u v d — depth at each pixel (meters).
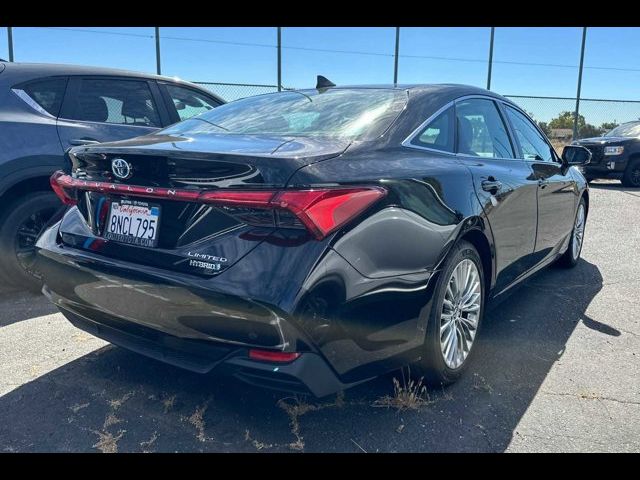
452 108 2.98
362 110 2.75
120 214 2.28
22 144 3.76
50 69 4.10
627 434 2.35
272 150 2.09
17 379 2.73
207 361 2.03
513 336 3.37
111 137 4.23
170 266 2.06
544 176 3.80
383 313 2.12
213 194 1.96
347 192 1.96
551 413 2.50
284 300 1.82
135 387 2.66
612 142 11.72
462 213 2.54
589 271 4.89
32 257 3.97
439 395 2.64
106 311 2.28
